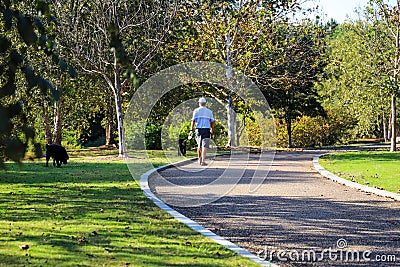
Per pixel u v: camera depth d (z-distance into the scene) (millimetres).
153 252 6281
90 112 35500
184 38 26375
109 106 35438
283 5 27172
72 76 5426
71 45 22500
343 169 17594
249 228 8352
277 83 30047
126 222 8102
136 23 23438
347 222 8836
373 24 26266
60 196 10758
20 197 10578
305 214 9594
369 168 17641
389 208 10242
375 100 39375
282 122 38562
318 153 27938
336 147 35688
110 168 17750
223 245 6844
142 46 23812
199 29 27219
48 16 5422
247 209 10125
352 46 29562
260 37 27016
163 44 25266
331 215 9492
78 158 24016
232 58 27219
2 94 4758
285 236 7770
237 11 26703
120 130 23984
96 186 12523
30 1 5668
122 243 6684
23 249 6223
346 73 39000
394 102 27047
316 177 15852
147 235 7238
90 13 23094
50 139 31484
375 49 26312
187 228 7852
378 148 32250
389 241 7461
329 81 43875
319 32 29625
